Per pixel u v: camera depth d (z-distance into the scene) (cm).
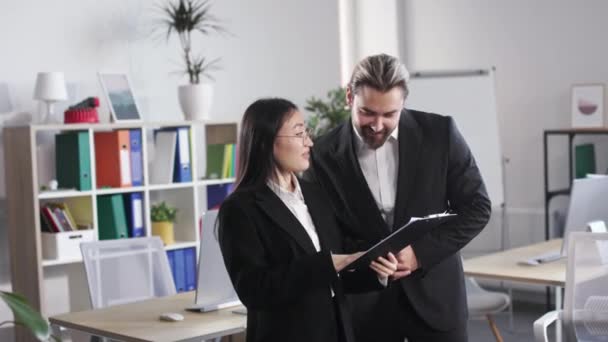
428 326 284
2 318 519
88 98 532
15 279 509
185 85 568
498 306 467
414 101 689
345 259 247
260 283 245
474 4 717
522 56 696
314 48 695
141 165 545
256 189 254
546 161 648
